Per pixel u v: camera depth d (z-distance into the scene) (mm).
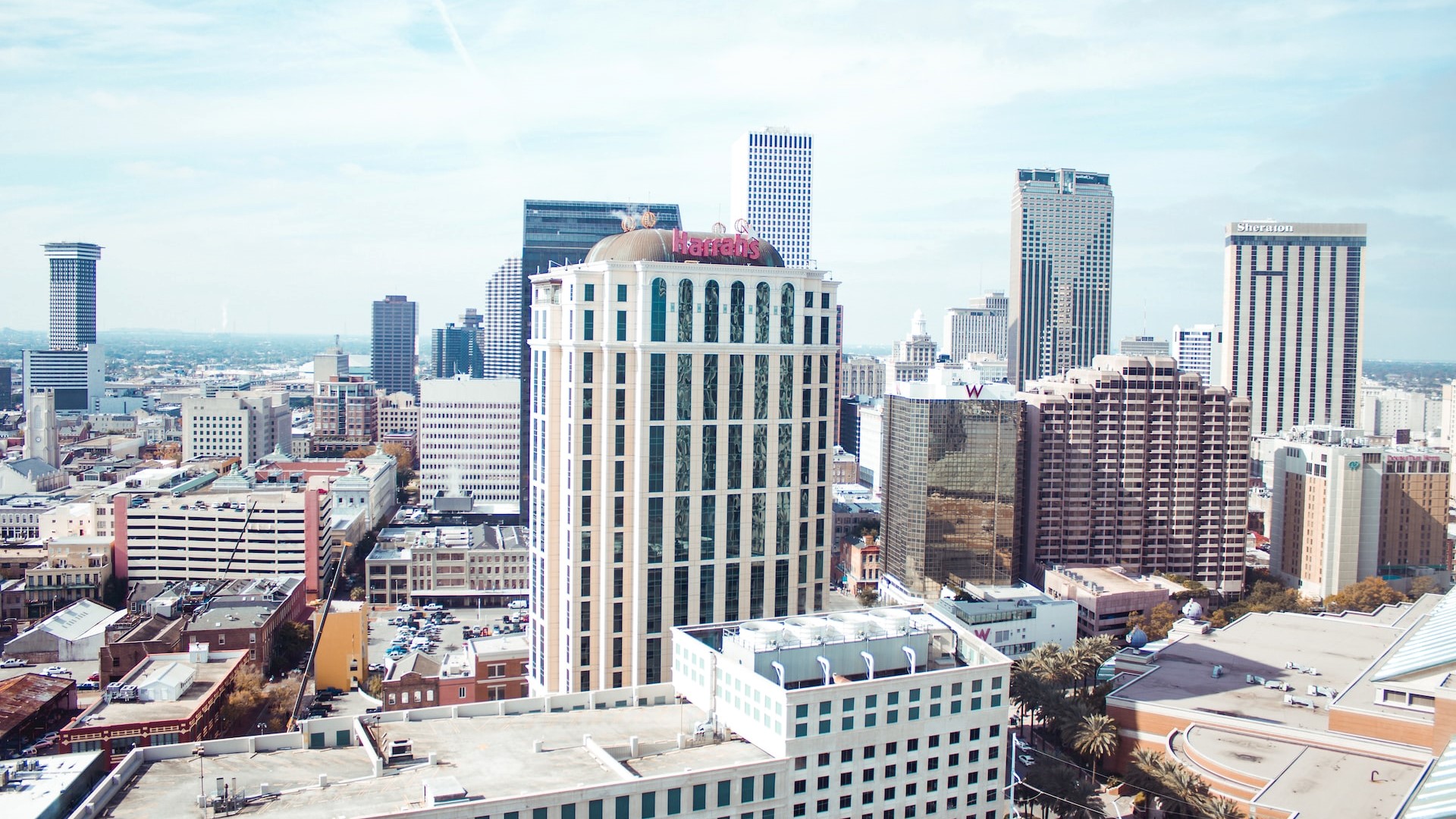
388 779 141625
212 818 129750
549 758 150125
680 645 177625
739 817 147750
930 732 162125
